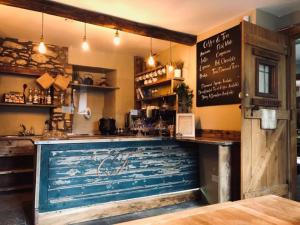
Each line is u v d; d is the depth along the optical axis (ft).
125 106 19.77
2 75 16.55
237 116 12.17
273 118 11.18
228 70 12.69
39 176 9.91
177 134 13.20
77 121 20.08
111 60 19.31
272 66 11.39
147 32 13.43
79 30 14.56
